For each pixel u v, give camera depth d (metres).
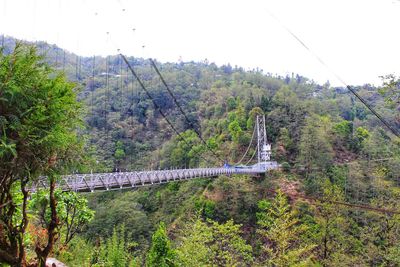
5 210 2.00
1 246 1.99
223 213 25.55
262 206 24.55
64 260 4.68
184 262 10.31
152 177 15.08
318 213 20.66
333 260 15.33
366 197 24.25
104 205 25.38
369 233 17.12
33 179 1.92
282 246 13.39
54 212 2.30
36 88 1.78
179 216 25.72
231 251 13.83
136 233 21.77
